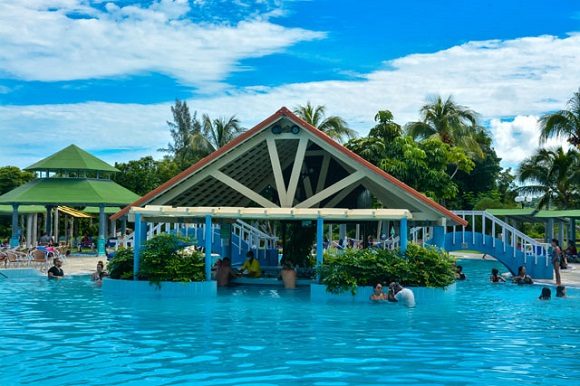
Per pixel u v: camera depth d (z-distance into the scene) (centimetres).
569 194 4947
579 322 1420
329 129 5091
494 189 6275
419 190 4141
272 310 1580
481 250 2692
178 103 7588
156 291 1900
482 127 5875
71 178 4169
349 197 2675
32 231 5034
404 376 899
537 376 902
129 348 1084
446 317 1484
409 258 1855
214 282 1927
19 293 1933
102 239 3947
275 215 1912
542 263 2603
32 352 1049
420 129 5172
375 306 1673
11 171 6038
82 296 1858
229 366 952
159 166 6059
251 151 2111
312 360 997
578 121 4400
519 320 1445
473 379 885
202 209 1944
